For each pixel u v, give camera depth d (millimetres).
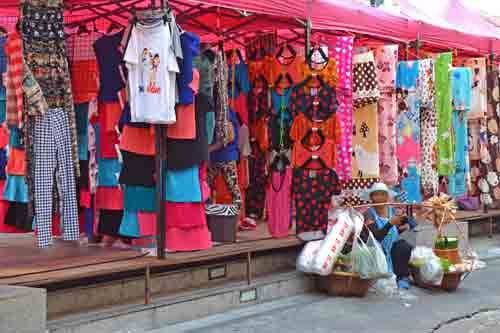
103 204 6844
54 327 5062
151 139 6246
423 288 7504
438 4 10891
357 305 6684
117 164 6754
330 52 7805
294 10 7246
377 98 7992
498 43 10477
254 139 8000
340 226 6992
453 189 9562
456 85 9469
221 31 8188
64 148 5941
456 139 9648
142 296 6078
